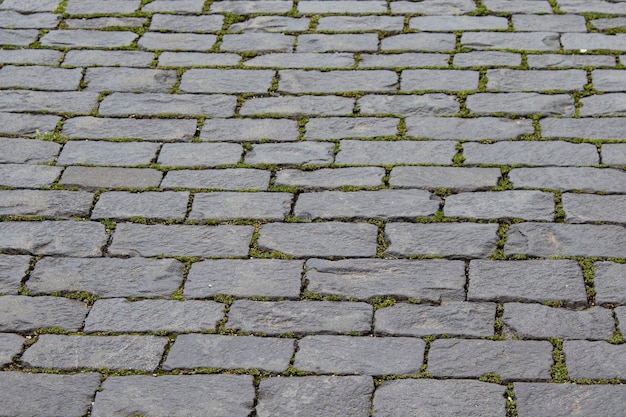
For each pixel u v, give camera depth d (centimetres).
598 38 630
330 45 633
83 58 625
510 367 412
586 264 461
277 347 425
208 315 442
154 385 409
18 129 562
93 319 441
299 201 507
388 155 537
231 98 586
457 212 496
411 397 400
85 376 414
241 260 472
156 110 577
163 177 526
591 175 516
